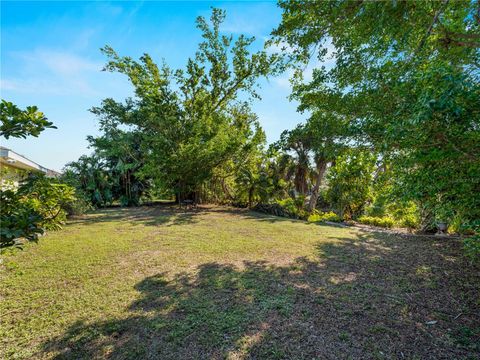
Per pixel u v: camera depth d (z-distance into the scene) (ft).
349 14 8.74
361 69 9.84
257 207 42.68
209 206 51.01
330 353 6.72
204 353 6.77
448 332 7.69
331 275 12.47
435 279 11.92
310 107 13.09
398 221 26.55
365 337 7.43
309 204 41.88
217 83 46.06
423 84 6.54
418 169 8.23
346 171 32.55
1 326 8.03
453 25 8.45
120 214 37.24
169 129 45.11
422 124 6.47
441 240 19.70
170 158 41.68
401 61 8.61
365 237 21.13
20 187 6.39
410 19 8.08
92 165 50.70
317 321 8.29
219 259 15.11
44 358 6.59
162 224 27.89
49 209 7.48
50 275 12.35
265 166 50.57
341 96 10.72
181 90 45.34
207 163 45.11
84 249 17.04
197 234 22.31
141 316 8.62
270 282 11.58
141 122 51.08
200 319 8.42
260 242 19.34
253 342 7.21
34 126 5.35
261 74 43.68
